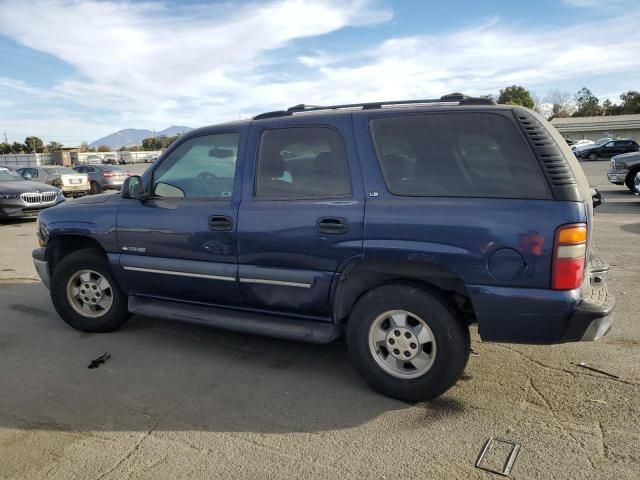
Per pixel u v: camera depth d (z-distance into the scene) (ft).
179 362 13.48
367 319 11.21
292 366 13.15
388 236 10.68
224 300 13.17
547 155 9.80
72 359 13.74
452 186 10.40
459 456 9.07
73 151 219.61
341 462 8.98
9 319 17.17
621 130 201.98
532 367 12.57
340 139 11.50
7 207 41.55
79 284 15.71
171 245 13.48
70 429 10.24
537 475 8.48
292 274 11.86
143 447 9.57
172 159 13.87
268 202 12.19
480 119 10.36
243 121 13.06
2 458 9.27
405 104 11.73
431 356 10.73
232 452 9.36
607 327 10.03
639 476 8.39
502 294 9.91
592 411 10.43
